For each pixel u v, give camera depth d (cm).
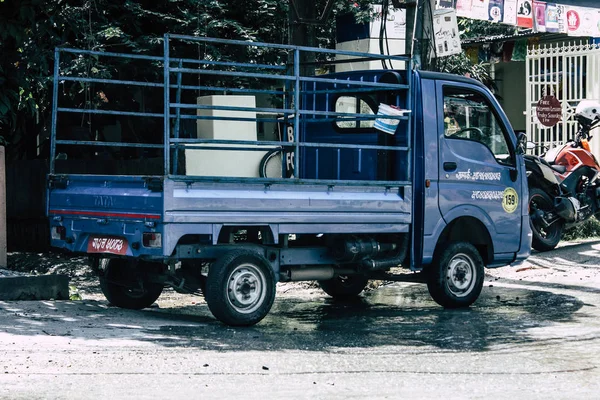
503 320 993
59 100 1814
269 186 925
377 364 746
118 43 1627
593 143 1788
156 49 1692
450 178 1070
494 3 1378
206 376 684
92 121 1905
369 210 997
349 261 1010
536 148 1803
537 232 1518
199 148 1024
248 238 1000
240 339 852
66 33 1402
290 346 823
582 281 1294
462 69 2242
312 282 1305
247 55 1794
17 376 667
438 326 955
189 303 1146
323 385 665
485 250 1147
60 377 668
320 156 1130
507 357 784
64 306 991
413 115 1045
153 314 1008
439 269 1068
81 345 786
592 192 1564
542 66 2155
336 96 1122
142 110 1880
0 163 1191
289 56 1298
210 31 1692
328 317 1022
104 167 1714
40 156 1911
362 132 1091
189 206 874
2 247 1191
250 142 917
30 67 1345
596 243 1620
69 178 988
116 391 632
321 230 962
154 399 612
